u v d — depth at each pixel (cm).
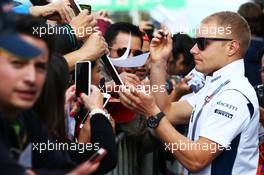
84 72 650
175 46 1085
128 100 705
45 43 470
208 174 697
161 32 812
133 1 1388
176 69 1095
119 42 909
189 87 930
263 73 883
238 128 687
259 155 764
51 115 540
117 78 732
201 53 724
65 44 690
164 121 704
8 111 436
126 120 852
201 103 723
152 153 1022
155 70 811
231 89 698
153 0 1388
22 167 420
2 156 411
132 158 955
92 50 681
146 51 995
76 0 748
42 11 746
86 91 650
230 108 687
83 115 680
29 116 480
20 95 426
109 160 614
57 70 546
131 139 938
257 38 1209
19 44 412
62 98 553
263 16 1273
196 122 719
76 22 706
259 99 843
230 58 716
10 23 411
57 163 491
